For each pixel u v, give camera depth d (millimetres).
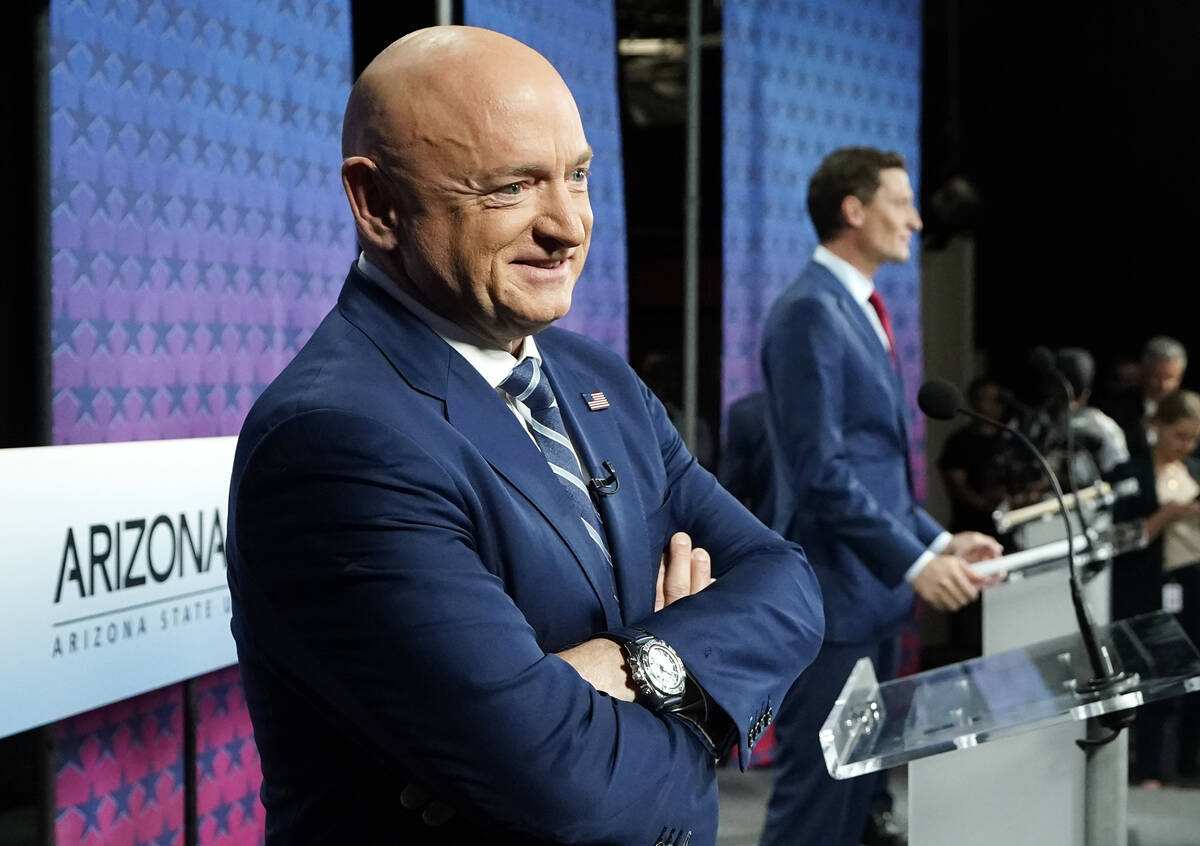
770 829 3000
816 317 3025
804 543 3012
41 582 1780
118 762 2344
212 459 2160
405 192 1121
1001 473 4645
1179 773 4473
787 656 1227
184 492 2086
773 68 4445
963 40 7609
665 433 1421
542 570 1138
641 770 1083
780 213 4473
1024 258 7988
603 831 1061
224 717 2623
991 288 8086
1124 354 7828
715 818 1163
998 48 7770
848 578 2971
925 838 1795
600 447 1269
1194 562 4672
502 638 1051
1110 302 7828
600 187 3859
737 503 1421
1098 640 1681
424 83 1117
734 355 4375
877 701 1734
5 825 3105
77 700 1847
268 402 1101
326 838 1127
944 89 7172
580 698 1076
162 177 2447
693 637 1175
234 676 2645
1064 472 4234
